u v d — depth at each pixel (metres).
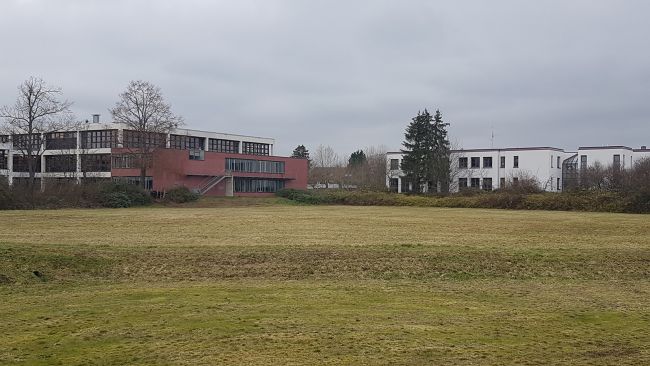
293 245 22.03
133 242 23.94
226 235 28.59
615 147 94.69
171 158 80.31
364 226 36.00
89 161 90.44
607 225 38.25
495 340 10.09
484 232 32.03
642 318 11.87
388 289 14.98
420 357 9.05
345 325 11.02
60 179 77.00
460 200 70.38
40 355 9.19
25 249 18.17
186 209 61.84
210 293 14.23
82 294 14.16
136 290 14.64
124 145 80.00
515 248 21.50
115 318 11.56
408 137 92.69
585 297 14.17
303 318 11.59
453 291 14.85
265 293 14.26
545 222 41.25
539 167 95.19
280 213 52.91
